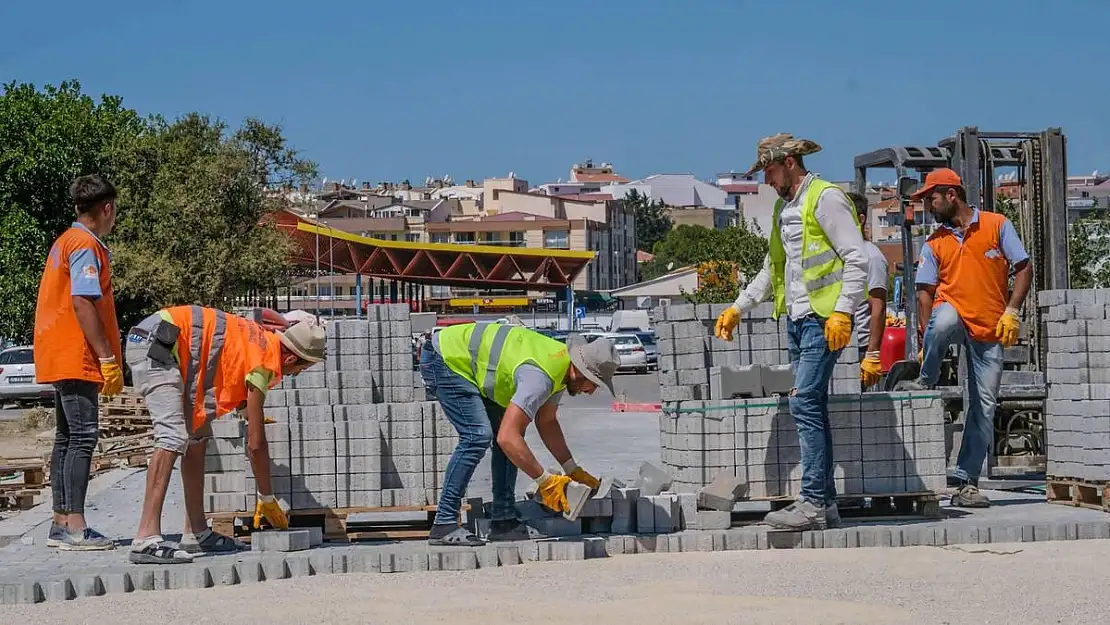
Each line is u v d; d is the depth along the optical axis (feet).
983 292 34.63
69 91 165.27
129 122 166.50
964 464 34.99
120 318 160.35
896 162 44.88
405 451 31.35
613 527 30.81
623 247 523.29
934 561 27.66
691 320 34.22
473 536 29.19
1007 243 34.50
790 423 31.94
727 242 207.72
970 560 27.76
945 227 35.40
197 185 150.82
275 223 162.81
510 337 28.81
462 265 277.23
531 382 28.14
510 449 27.91
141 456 58.49
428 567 27.76
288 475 30.91
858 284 29.48
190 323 28.86
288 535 29.12
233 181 151.23
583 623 21.67
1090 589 24.26
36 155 152.46
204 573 26.40
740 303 32.17
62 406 30.55
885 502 33.81
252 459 29.12
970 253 34.76
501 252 260.21
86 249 29.86
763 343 35.09
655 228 592.19
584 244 451.94
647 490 32.83
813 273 29.86
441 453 31.32
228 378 28.99
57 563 28.35
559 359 28.55
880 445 32.27
